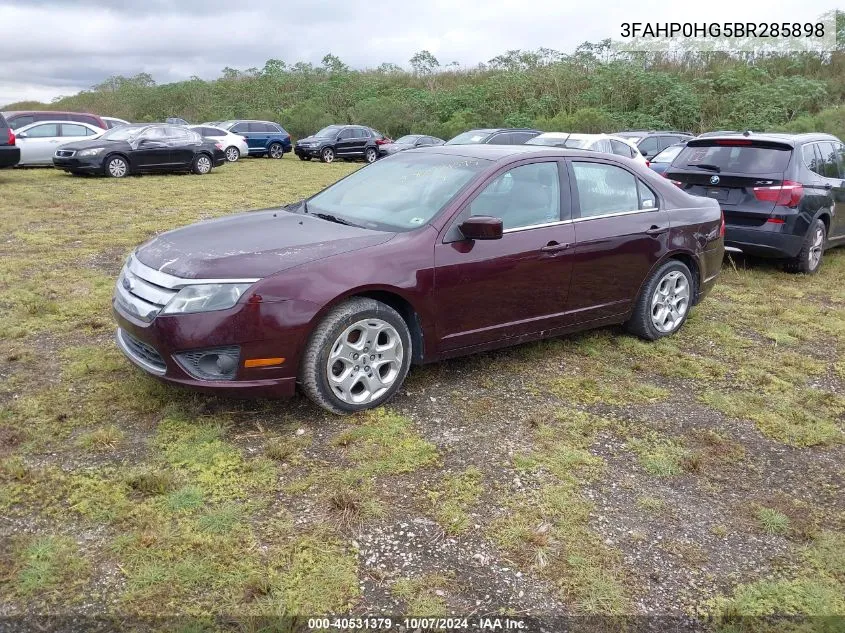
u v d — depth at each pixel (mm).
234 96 48219
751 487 3508
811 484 3568
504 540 2961
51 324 5297
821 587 2807
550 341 5379
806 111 32031
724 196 7746
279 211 4867
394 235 4105
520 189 4590
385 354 4039
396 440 3732
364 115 37562
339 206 4766
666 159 12891
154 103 48062
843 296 7090
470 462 3562
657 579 2805
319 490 3256
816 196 7637
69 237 8703
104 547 2795
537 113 36312
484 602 2617
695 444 3887
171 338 3582
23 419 3775
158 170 17047
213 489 3219
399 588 2652
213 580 2645
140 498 3127
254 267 3664
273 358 3654
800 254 7695
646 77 35438
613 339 5492
